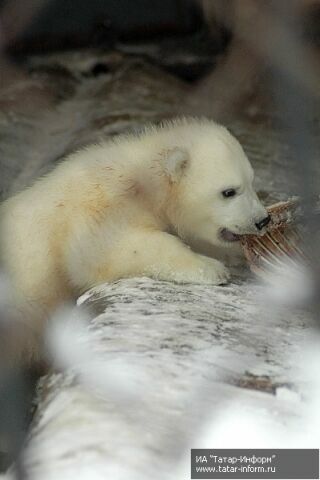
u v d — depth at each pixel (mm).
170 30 21859
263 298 9359
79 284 10625
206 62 20781
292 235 10023
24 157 17000
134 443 5680
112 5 21906
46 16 21125
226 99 18234
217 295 9469
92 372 6840
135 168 10961
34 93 19734
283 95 7062
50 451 5617
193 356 7312
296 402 6656
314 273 9133
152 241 10406
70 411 6176
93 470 5281
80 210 10695
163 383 6656
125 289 9461
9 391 9922
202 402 6445
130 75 20766
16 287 10648
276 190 14953
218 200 10867
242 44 13938
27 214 10820
